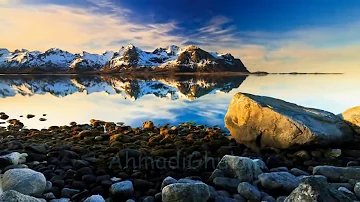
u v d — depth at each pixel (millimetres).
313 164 6957
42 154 7414
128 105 21625
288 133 7707
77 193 5324
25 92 33906
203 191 4797
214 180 5543
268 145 8094
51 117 16859
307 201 3793
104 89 39062
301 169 6695
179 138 9523
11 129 13141
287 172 5832
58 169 6500
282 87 34969
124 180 5867
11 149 7809
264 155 7629
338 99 21609
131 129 12359
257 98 9141
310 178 4086
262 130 8219
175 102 22766
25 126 14188
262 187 5375
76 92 34031
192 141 8945
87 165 6570
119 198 5180
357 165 6746
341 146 7816
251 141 8406
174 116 16688
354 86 34031
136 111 18781
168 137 9398
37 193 5035
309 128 7543
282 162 6824
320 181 4031
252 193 5004
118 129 12219
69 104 22500
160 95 29016
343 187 5078
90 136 10133
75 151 7738
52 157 7270
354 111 8961
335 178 5699
